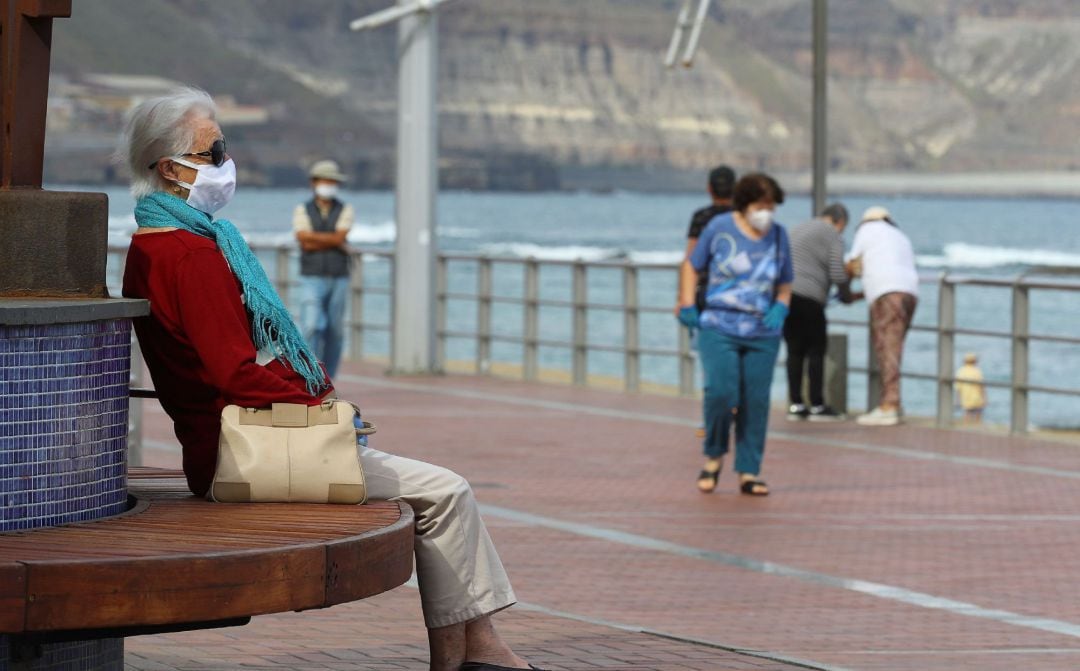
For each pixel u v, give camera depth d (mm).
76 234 9914
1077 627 15633
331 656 13789
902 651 14469
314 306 35281
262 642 14359
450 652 11055
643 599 16844
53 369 9461
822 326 34281
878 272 33688
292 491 10336
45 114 10062
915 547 20031
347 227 35312
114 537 9195
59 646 9984
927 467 27406
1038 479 26062
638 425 32938
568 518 22016
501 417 34000
